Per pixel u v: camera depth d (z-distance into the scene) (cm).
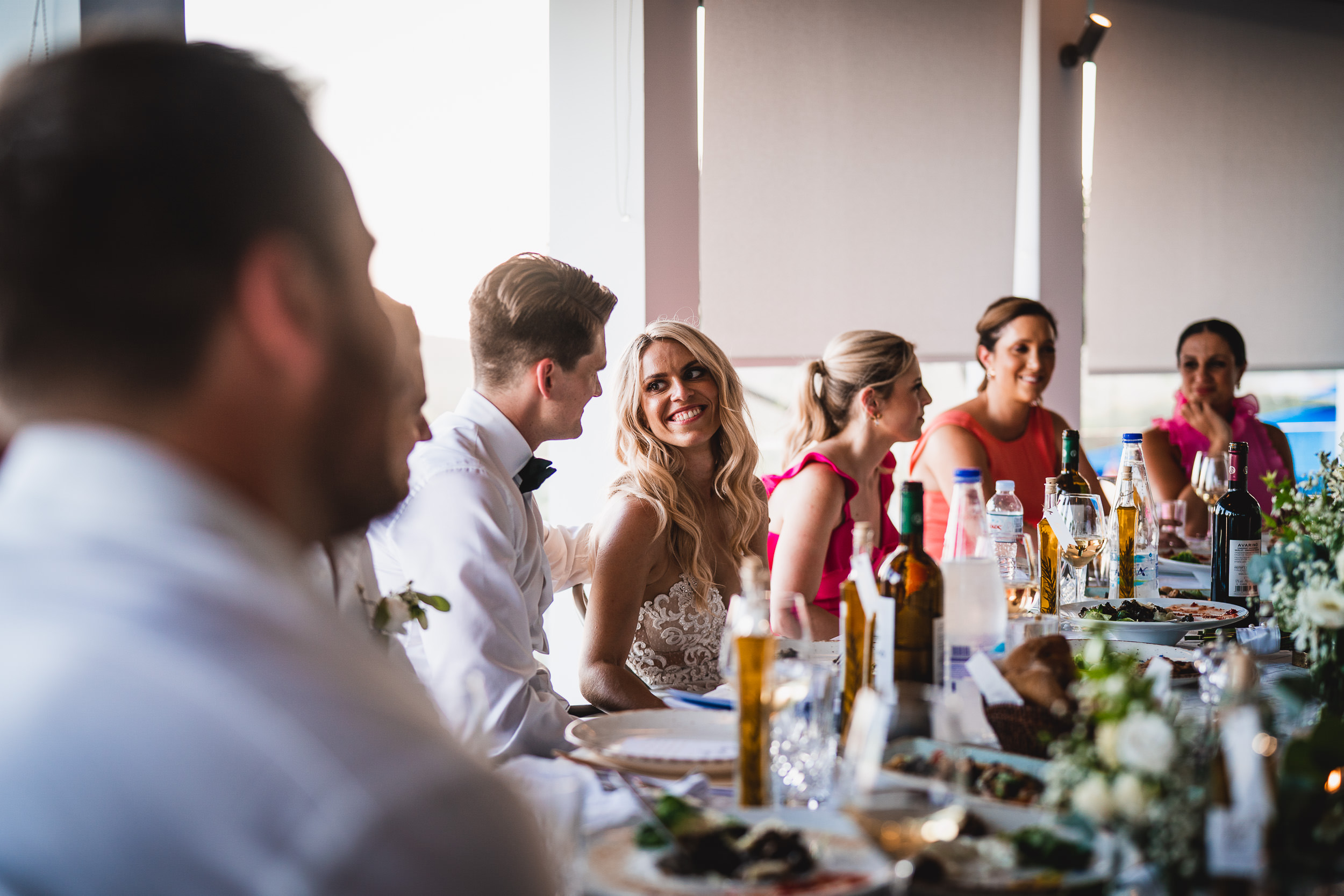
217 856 37
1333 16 531
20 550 41
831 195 407
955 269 436
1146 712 91
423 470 179
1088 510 220
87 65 45
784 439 302
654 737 139
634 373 230
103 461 43
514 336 195
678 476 232
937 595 134
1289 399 582
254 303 46
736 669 115
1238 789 88
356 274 53
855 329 416
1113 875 87
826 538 248
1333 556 142
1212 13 494
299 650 41
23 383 44
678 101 377
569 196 373
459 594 171
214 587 41
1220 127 501
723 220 389
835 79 405
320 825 37
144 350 44
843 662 141
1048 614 216
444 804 39
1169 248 493
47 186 43
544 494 397
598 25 369
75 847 37
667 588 225
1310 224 531
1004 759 119
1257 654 189
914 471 385
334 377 51
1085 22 457
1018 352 378
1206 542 335
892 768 93
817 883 90
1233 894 86
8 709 38
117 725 37
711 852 91
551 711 171
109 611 39
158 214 44
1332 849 87
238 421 46
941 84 428
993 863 91
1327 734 92
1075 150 460
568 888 89
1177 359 482
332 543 126
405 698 44
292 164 48
